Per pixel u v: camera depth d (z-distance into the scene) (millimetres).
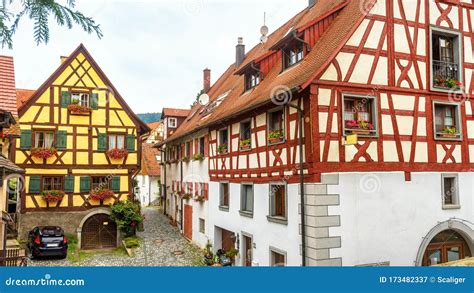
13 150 18000
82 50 19344
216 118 16188
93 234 19016
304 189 10008
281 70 13141
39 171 18328
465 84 11812
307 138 9898
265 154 12180
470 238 11422
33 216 18109
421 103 11102
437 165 11141
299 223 10227
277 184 11414
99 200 19047
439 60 11867
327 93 9953
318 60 10422
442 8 11688
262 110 12391
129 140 19844
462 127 11633
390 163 10484
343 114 10062
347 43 10258
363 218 10023
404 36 11062
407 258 10430
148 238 20641
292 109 10680
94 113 19406
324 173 9688
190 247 18438
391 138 10578
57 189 18641
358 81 10305
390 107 10656
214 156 16844
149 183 38062
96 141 19344
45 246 15961
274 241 11531
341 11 12008
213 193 16812
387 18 10883
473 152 11758
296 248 10352
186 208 21000
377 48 10641
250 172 13211
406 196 10594
